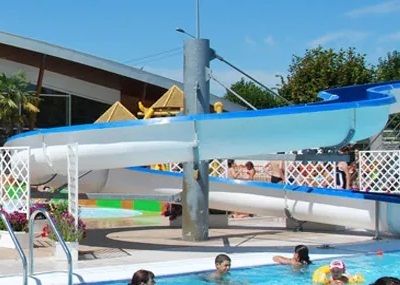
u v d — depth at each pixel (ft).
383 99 37.50
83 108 106.01
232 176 59.52
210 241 42.42
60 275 28.96
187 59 42.06
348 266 34.17
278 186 47.80
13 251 35.17
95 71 99.96
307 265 33.71
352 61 119.55
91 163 37.29
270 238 44.09
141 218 61.52
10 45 92.58
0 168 40.81
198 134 36.11
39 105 103.60
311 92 118.21
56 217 34.30
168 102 62.08
